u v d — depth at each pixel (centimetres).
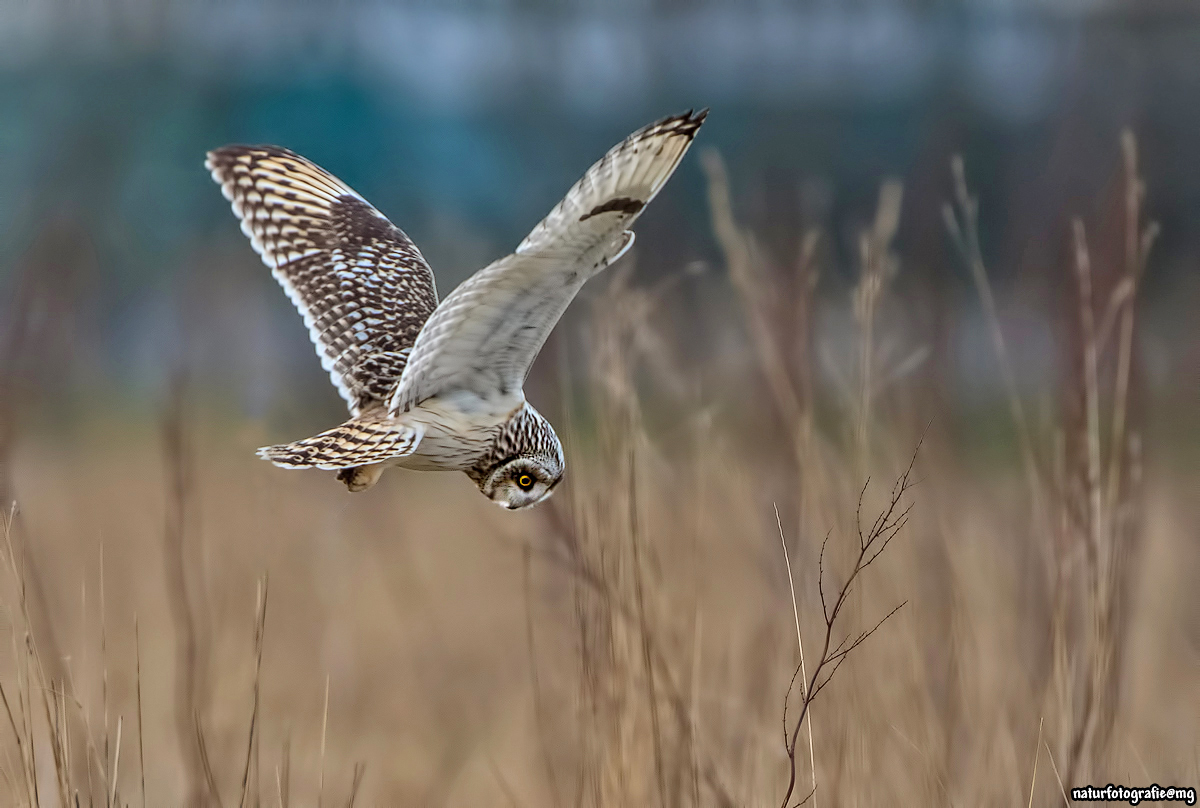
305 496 1388
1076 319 1079
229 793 898
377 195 3434
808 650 861
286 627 1166
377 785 1020
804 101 3394
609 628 806
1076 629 898
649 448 911
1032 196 2455
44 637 814
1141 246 1016
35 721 822
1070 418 939
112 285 2891
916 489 1009
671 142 615
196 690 939
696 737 811
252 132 3416
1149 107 2838
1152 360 1520
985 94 3152
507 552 1301
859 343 952
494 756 1066
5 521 734
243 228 835
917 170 1761
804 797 792
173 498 1018
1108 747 868
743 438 1088
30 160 3195
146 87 3362
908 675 882
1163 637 1141
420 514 1552
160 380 2109
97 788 759
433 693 1138
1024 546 1038
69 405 2005
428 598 1237
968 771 892
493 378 725
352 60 3528
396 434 705
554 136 3544
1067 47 3133
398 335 797
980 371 1493
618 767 790
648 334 941
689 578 923
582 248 632
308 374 2206
